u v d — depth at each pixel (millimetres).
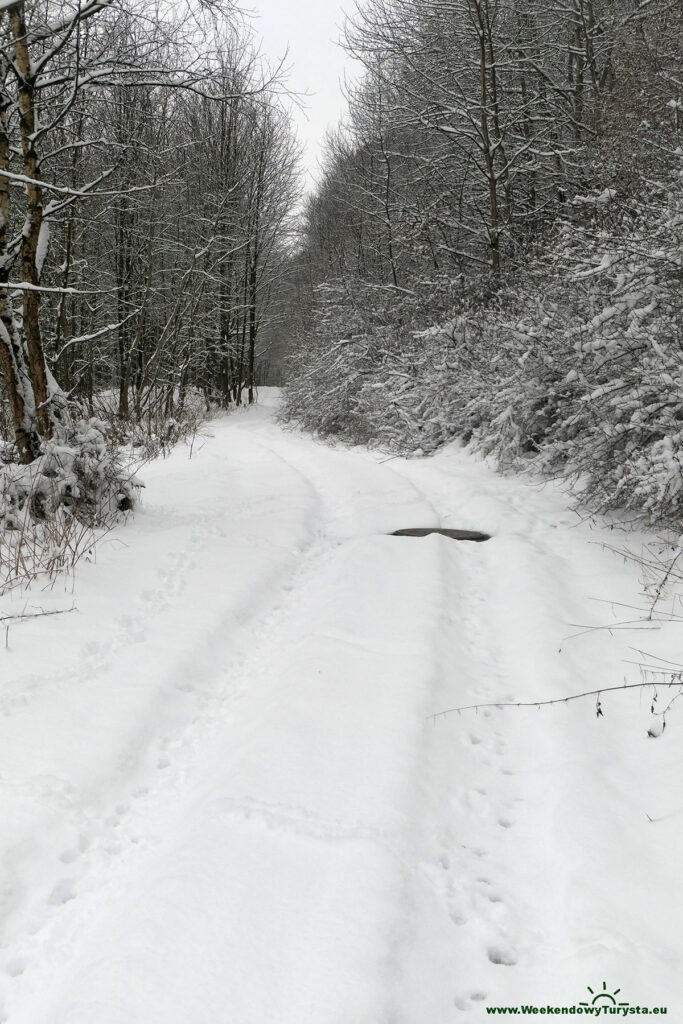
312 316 24859
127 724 3664
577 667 4266
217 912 2408
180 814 3086
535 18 15773
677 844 2740
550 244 10719
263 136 25328
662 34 12508
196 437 16812
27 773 3225
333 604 5344
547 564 6059
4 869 2672
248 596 5594
